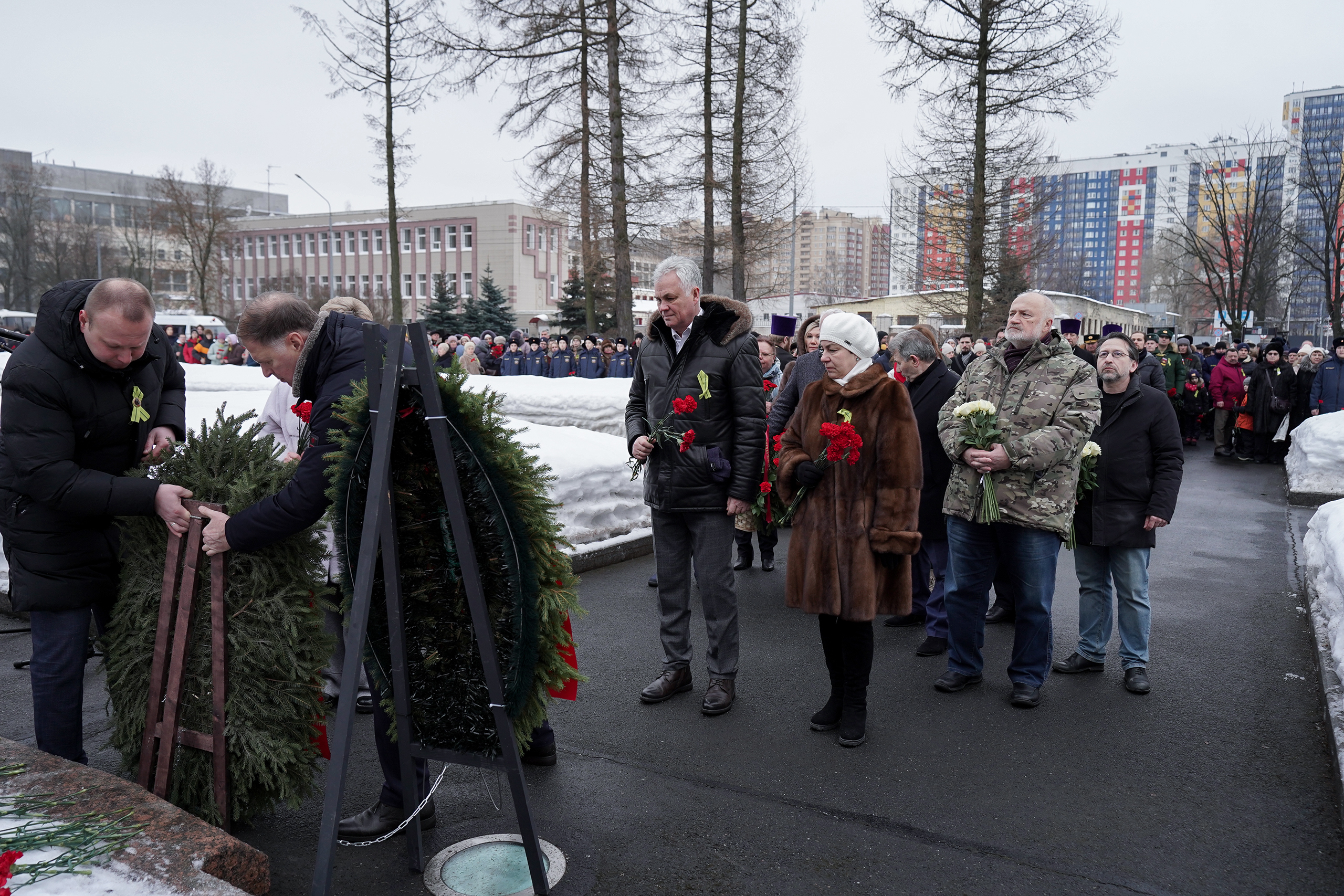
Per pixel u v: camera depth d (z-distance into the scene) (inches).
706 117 884.6
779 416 244.7
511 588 106.4
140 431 128.9
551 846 121.0
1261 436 569.6
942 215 813.2
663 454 168.6
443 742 113.0
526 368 954.1
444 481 98.7
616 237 869.8
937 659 202.7
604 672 192.7
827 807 132.3
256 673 115.5
